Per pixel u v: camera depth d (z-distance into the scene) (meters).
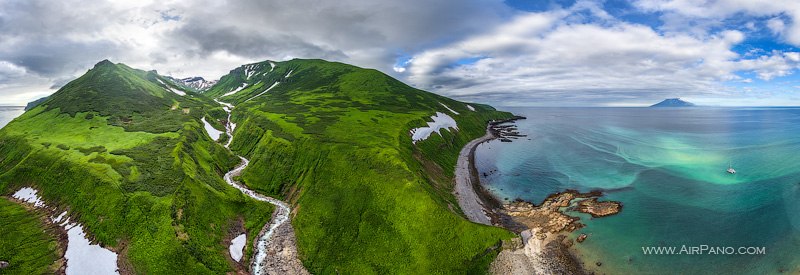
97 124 119.00
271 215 77.06
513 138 173.62
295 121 129.88
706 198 79.00
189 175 78.44
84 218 66.88
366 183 76.75
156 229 61.34
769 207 71.62
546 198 84.50
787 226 63.41
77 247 60.69
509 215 76.19
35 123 122.38
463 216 71.06
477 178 102.25
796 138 149.88
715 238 61.53
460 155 129.62
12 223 67.38
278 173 95.56
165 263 55.88
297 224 72.62
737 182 89.06
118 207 66.25
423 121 142.50
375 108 167.62
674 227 66.19
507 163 119.25
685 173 99.31
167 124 122.44
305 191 82.62
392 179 75.19
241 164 111.88
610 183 92.94
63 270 55.75
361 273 58.56
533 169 110.50
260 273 59.19
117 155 87.06
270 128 123.31
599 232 65.69
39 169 85.19
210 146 114.06
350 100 192.75
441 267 57.03
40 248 60.53
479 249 58.38
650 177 96.62
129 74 177.50
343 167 84.94
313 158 92.81
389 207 68.75
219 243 64.44
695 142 152.12
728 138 160.12
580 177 99.62
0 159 100.88
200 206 70.12
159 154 89.69
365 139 101.69
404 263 58.78
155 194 69.31
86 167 79.25
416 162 91.69
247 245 66.38
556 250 60.69
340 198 75.62
